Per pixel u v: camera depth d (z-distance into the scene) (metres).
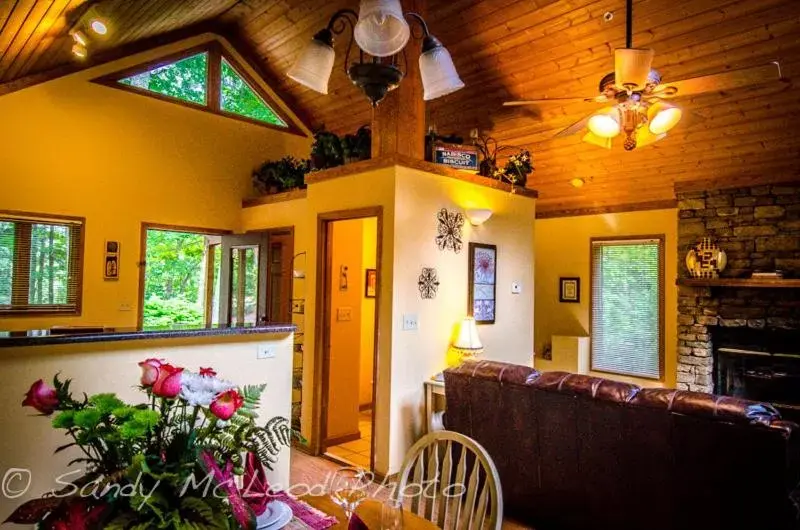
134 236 5.47
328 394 4.68
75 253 5.10
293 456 4.45
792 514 2.32
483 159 5.17
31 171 4.85
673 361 5.92
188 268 8.32
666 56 4.24
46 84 4.95
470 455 3.42
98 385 2.37
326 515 1.57
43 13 3.48
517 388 3.21
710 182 5.41
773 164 4.92
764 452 2.36
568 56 4.57
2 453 2.13
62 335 2.29
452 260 4.41
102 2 3.74
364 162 4.17
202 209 5.98
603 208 6.45
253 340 2.92
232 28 6.15
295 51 5.95
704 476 2.54
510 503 3.32
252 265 5.58
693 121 3.62
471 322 4.32
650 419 2.70
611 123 3.33
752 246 5.25
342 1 5.01
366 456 4.49
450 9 4.60
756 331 5.38
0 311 4.69
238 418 1.36
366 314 6.32
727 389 5.55
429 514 1.83
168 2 4.46
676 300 5.90
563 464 3.05
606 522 2.91
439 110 5.67
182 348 2.65
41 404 1.12
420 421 4.12
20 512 1.10
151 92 5.62
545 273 6.99
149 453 1.12
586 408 2.93
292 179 5.70
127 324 5.40
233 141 6.25
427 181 4.20
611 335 6.43
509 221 5.02
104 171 5.29
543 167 6.04
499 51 4.80
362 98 6.04
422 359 4.15
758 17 3.74
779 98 4.24
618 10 4.08
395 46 1.81
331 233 4.59
